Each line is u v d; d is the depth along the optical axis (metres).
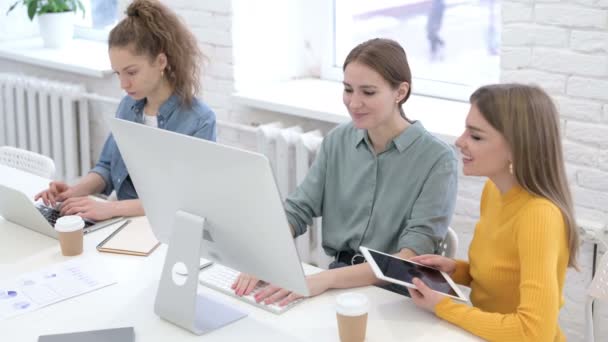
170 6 3.45
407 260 1.93
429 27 3.17
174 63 2.57
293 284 1.73
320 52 3.53
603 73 2.39
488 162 1.80
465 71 3.12
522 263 1.73
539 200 1.77
